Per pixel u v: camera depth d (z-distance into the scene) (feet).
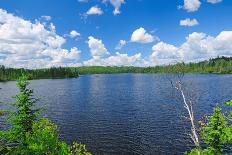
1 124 229.25
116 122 238.48
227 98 367.66
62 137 191.62
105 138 188.24
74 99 409.49
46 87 640.17
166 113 271.69
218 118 64.85
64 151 56.03
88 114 279.69
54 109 314.96
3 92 536.01
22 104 62.49
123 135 194.80
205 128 65.82
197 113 262.06
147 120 242.37
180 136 187.21
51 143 55.72
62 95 469.16
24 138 57.98
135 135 193.98
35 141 55.62
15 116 61.36
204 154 65.51
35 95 474.08
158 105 326.65
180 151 158.61
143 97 411.34
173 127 212.84
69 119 255.29
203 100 351.05
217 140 65.16
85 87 632.79
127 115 269.03
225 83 582.35
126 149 164.14
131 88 581.12
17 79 63.98
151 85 647.56
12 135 58.23
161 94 440.86
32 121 62.13
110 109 308.81
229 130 58.90
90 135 196.34
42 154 55.26
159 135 192.13
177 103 335.47
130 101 372.17
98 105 342.03
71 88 607.78
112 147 168.45
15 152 56.59
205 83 582.35
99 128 217.36
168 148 164.25
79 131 208.13
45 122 66.13
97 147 168.66
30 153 55.52
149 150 161.79
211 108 288.51
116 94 468.34
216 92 436.35
